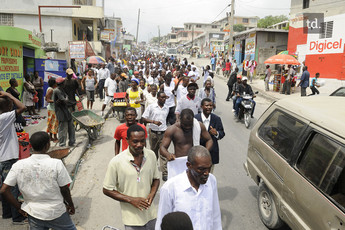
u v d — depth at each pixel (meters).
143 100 8.60
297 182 3.25
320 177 2.95
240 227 4.25
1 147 4.05
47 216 3.01
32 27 24.34
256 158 4.55
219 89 19.48
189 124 3.90
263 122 4.61
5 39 8.79
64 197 3.14
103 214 4.63
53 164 3.02
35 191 2.97
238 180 5.88
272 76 24.55
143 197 3.02
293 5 20.14
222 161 6.89
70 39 24.75
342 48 16.22
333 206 2.65
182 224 1.54
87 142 8.01
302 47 19.36
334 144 2.92
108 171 2.94
